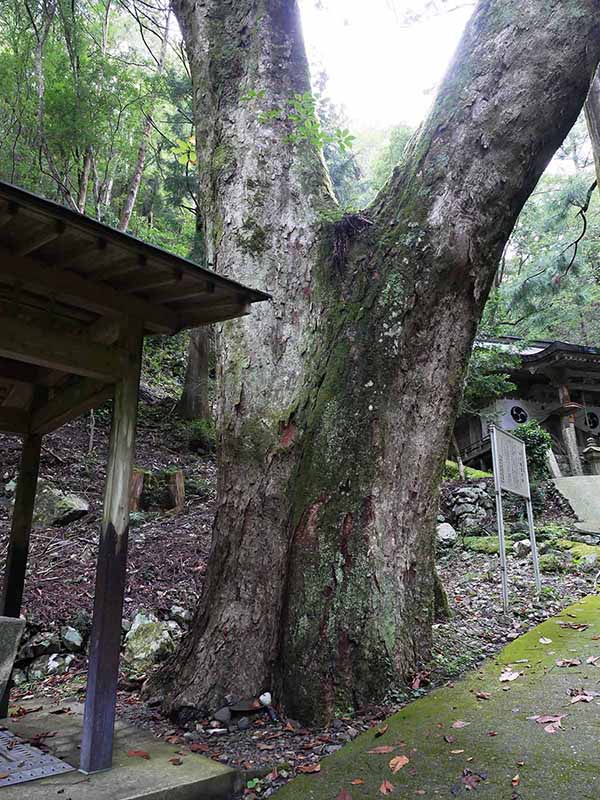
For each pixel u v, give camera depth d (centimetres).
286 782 236
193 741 274
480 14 367
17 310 249
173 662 335
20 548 348
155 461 887
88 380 301
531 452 999
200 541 617
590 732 243
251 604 316
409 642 319
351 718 285
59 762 244
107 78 832
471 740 249
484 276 346
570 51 338
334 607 302
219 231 404
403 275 331
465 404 1121
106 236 225
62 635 422
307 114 383
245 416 349
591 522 827
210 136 439
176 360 1416
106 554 251
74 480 746
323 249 366
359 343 332
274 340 360
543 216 1317
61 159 879
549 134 345
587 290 1385
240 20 458
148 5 890
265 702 297
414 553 332
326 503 313
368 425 320
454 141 340
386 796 214
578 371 1348
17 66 789
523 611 471
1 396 383
